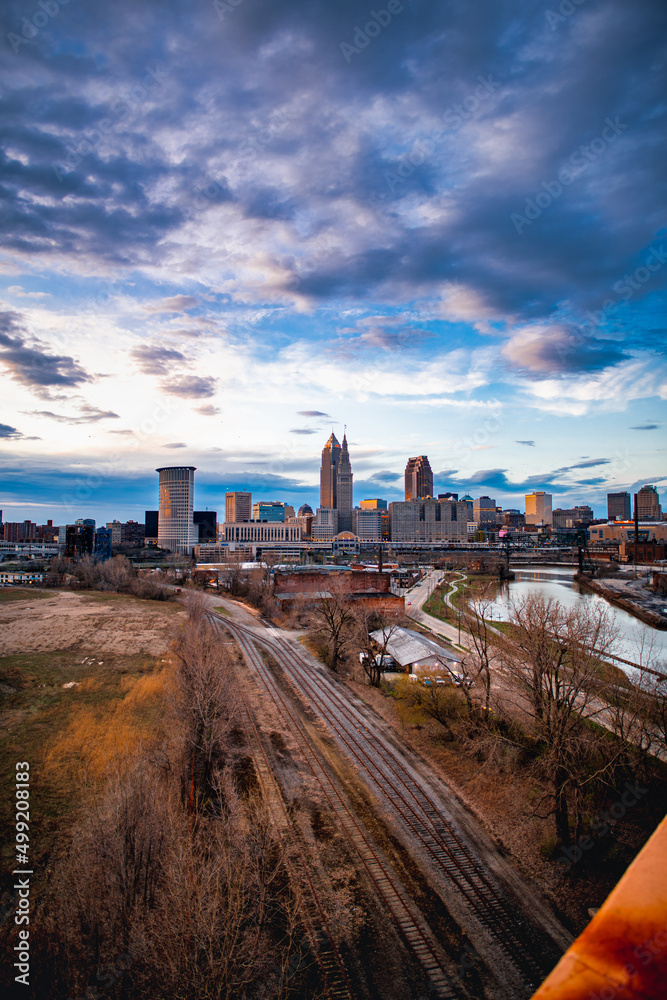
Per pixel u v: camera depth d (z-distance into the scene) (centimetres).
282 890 2333
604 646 4084
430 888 2383
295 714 4266
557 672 3012
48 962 1883
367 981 1939
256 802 2950
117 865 1977
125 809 2102
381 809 2948
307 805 2972
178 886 1889
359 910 2248
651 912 244
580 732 3062
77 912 1986
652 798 2866
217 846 2423
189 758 3139
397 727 4019
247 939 1956
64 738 3638
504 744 3469
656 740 3109
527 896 2350
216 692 3431
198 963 1825
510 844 2669
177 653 5509
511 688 3831
